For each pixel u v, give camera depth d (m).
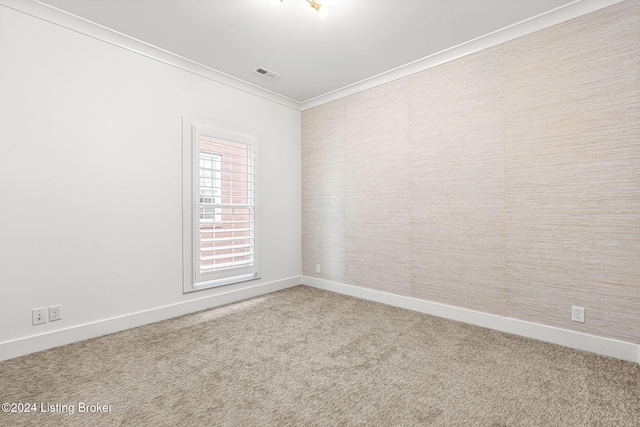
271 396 1.61
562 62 2.19
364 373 1.84
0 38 2.00
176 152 2.88
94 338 2.36
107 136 2.47
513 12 2.21
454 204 2.76
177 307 2.88
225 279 3.31
